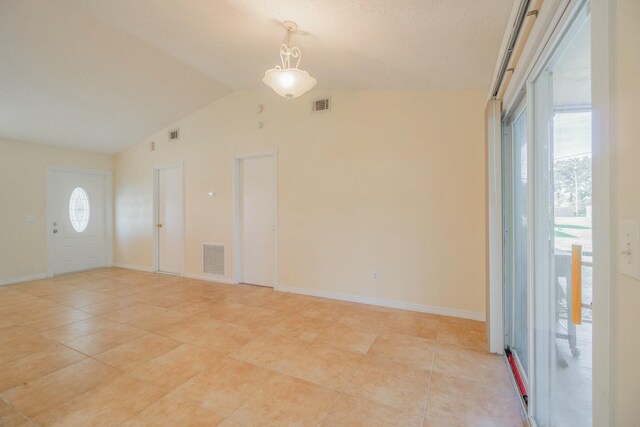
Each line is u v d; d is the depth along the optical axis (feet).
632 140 2.07
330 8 6.08
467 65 7.81
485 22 5.74
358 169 11.31
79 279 15.37
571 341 3.99
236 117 14.08
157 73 11.54
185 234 15.87
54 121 13.85
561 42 3.76
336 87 11.19
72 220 17.22
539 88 4.72
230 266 14.40
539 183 4.81
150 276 16.01
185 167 15.80
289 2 6.17
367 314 10.12
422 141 10.33
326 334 8.55
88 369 6.68
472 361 7.04
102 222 18.54
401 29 6.38
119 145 17.63
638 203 2.01
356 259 11.40
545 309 4.79
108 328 9.01
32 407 5.38
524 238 6.42
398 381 6.25
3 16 8.07
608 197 2.31
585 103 3.47
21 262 15.06
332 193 11.81
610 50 2.26
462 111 9.82
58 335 8.51
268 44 8.49
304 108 12.36
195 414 5.22
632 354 2.09
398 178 10.68
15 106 12.20
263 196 13.79
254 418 5.13
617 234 2.22
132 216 18.04
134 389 5.95
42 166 15.90
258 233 13.96
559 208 4.31
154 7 7.54
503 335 7.32
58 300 11.82
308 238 12.32
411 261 10.52
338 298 11.75
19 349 7.64
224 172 14.49
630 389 2.11
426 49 7.13
